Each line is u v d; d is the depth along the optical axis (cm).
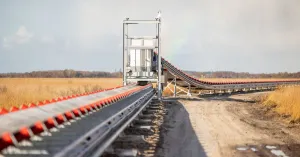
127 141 1130
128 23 2842
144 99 2048
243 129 1518
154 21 2839
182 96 3869
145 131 1373
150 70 2916
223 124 1675
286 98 2370
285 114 2031
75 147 617
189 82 3872
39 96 2522
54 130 648
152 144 1120
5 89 2933
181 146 1115
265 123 1730
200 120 1814
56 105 761
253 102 3169
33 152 529
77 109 756
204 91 5084
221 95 4381
